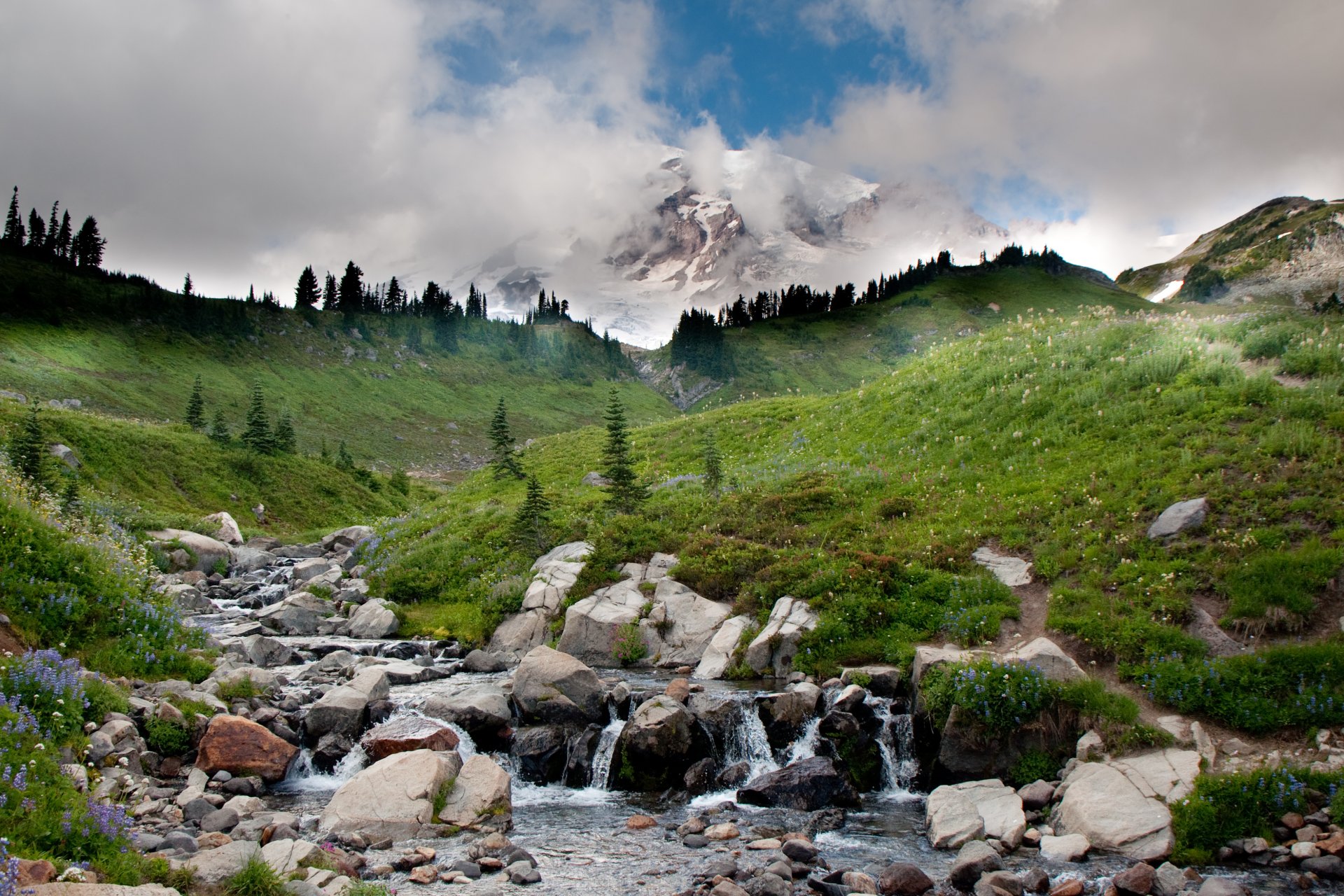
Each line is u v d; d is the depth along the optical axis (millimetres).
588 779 16766
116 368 162250
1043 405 32219
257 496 77250
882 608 22062
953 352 44781
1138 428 27297
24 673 13391
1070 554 21750
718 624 24234
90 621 18172
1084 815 13242
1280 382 26812
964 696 16125
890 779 16578
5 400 70375
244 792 14797
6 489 20438
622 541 29859
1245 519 20312
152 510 61656
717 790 16188
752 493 32719
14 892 7605
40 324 164125
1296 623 16938
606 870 12117
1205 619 17859
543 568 29578
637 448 49781
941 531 25719
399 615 29281
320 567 38969
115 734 13961
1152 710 15914
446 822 13766
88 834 9508
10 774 10188
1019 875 11680
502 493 46281
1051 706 15766
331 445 165875
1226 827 12531
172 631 19719
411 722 17125
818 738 17062
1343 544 18219
